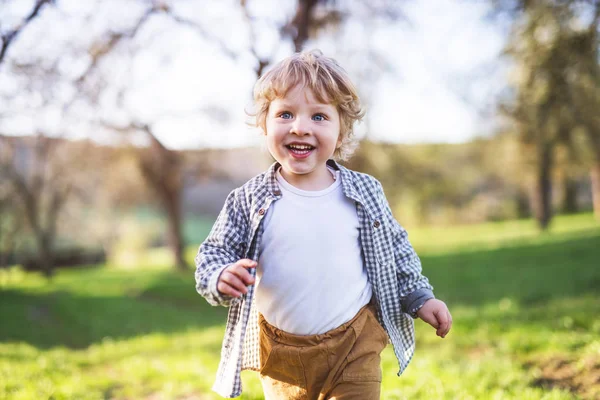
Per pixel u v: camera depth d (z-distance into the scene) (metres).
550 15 9.13
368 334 2.17
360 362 2.11
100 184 23.75
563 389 3.72
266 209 2.16
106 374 5.23
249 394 3.66
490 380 3.84
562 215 35.72
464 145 24.44
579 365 4.08
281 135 2.13
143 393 4.33
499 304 9.15
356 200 2.21
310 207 2.16
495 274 13.90
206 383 4.38
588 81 9.73
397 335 2.34
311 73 2.14
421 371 4.04
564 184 35.78
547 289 10.66
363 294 2.22
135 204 27.30
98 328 11.64
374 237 2.24
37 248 25.39
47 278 23.47
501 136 18.39
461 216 32.94
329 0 9.02
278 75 2.16
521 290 11.02
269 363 2.18
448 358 4.82
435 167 22.83
